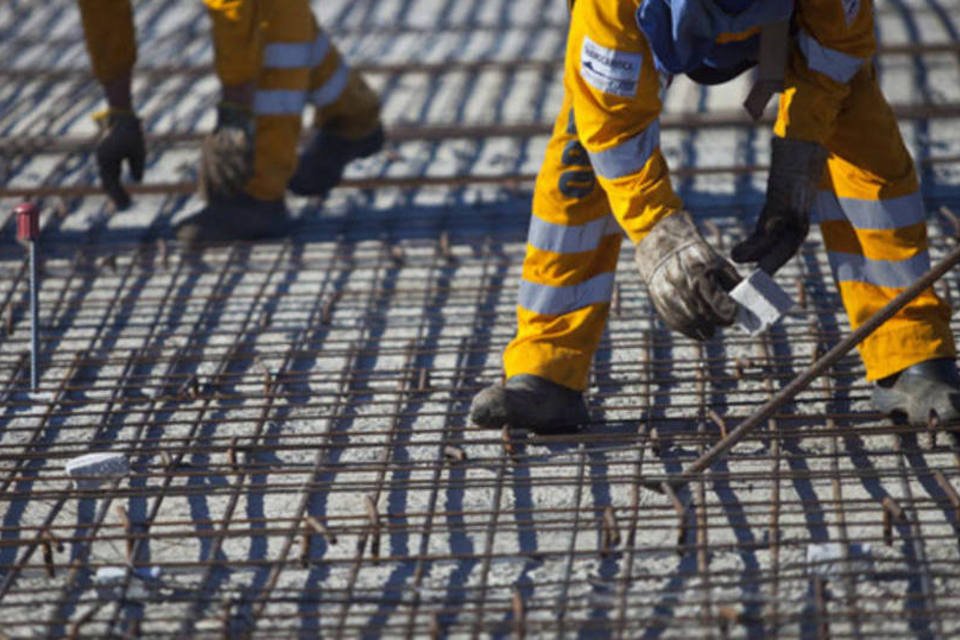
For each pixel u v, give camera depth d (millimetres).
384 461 10773
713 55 9430
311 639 8453
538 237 10672
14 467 10883
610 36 9023
